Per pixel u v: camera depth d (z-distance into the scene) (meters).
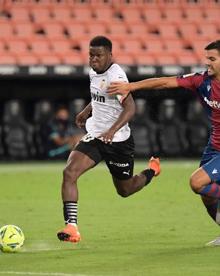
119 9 85.50
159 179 58.22
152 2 86.62
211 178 27.44
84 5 84.94
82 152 28.95
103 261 26.03
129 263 25.58
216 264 25.31
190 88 27.94
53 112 75.44
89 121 29.95
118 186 31.33
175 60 81.44
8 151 75.25
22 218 38.78
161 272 23.92
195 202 45.56
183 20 85.81
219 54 27.09
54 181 57.25
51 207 43.31
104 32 83.00
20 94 74.75
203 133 77.75
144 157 77.25
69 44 80.75
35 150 75.38
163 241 30.97
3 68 72.38
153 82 27.66
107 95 29.11
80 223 36.94
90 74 29.66
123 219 38.38
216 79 27.44
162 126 77.19
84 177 60.56
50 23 82.44
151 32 84.31
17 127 75.25
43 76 72.88
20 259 26.55
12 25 81.56
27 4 83.50
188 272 23.95
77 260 26.28
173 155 77.69
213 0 87.50
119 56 80.62
